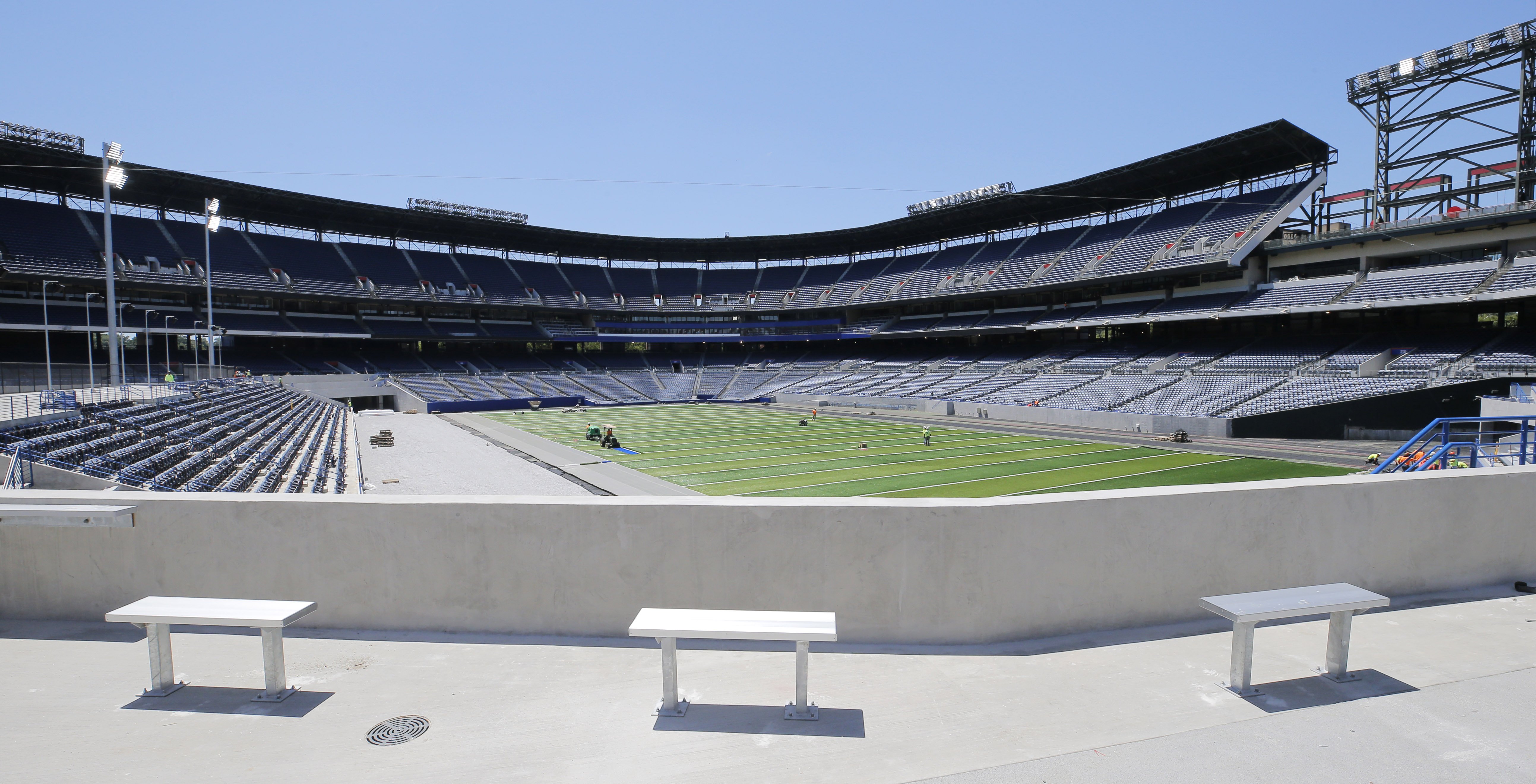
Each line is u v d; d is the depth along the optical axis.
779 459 33.59
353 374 60.28
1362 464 28.45
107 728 3.79
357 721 3.86
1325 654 4.59
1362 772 3.19
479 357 75.19
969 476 28.27
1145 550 5.06
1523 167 37.75
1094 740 3.58
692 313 84.88
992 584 4.81
